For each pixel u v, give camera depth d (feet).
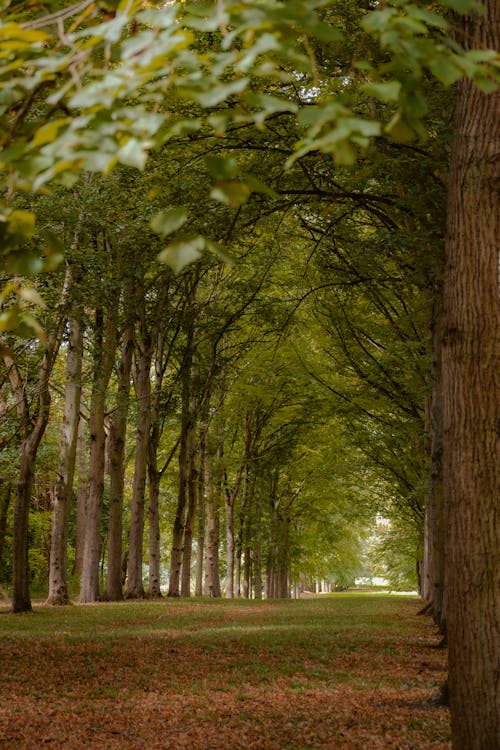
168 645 42.01
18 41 7.33
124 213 42.83
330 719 23.97
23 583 65.46
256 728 22.81
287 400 99.50
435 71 7.31
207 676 32.19
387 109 31.99
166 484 125.80
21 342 61.87
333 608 81.82
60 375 88.69
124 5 8.02
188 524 103.76
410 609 81.05
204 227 36.27
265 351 92.53
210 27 7.04
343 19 32.40
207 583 110.83
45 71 7.51
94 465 83.41
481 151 16.92
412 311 52.80
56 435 104.32
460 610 16.30
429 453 63.87
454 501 16.65
